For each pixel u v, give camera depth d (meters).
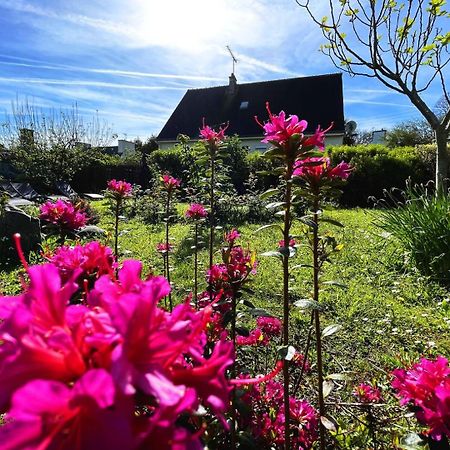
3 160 17.09
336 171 1.73
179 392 0.53
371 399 2.19
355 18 5.76
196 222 3.72
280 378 2.65
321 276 5.16
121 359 0.51
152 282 0.70
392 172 12.77
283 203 1.67
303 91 22.84
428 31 5.55
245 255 1.85
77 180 17.73
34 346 0.54
